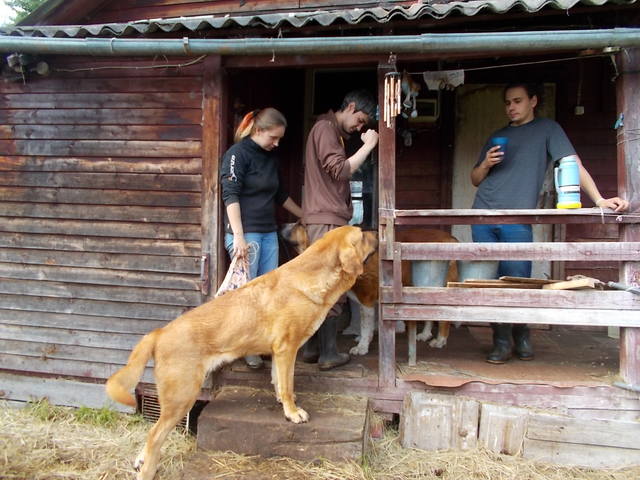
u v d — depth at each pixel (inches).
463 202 198.4
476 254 121.0
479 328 189.0
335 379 128.5
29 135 147.6
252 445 112.3
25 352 151.6
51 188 147.4
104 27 128.3
